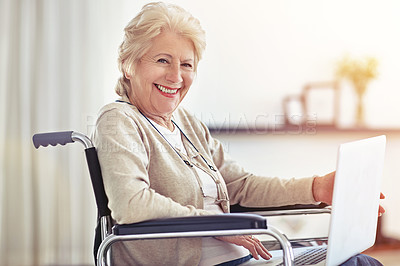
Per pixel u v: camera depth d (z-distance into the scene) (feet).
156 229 4.33
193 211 4.65
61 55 10.43
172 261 4.89
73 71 10.45
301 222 10.96
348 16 13.92
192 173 5.12
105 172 4.64
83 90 10.47
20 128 10.43
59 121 10.47
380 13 13.97
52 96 10.45
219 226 4.22
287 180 5.78
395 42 13.85
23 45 10.40
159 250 4.88
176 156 5.11
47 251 10.59
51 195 10.55
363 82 13.73
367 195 4.83
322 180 5.57
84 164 10.54
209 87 13.34
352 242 4.74
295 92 13.69
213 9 13.28
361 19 13.91
